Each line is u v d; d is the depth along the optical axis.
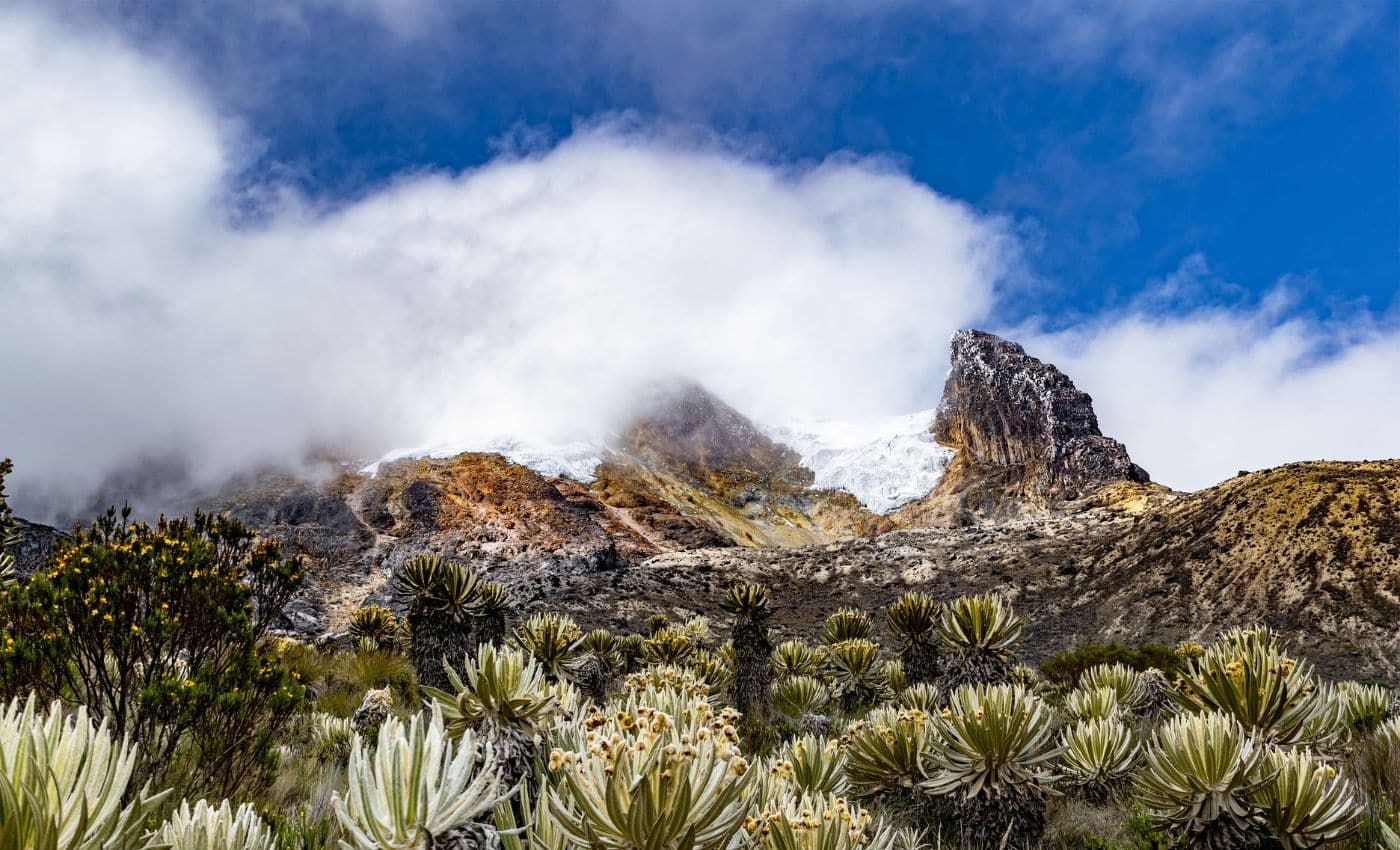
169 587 4.93
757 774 2.71
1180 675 5.98
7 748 1.68
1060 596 54.28
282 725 6.33
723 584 63.34
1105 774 6.04
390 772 2.13
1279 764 4.47
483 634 9.93
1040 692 11.35
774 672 15.26
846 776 5.22
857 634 16.39
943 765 5.45
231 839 2.36
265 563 5.73
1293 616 39.34
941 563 65.88
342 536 100.56
